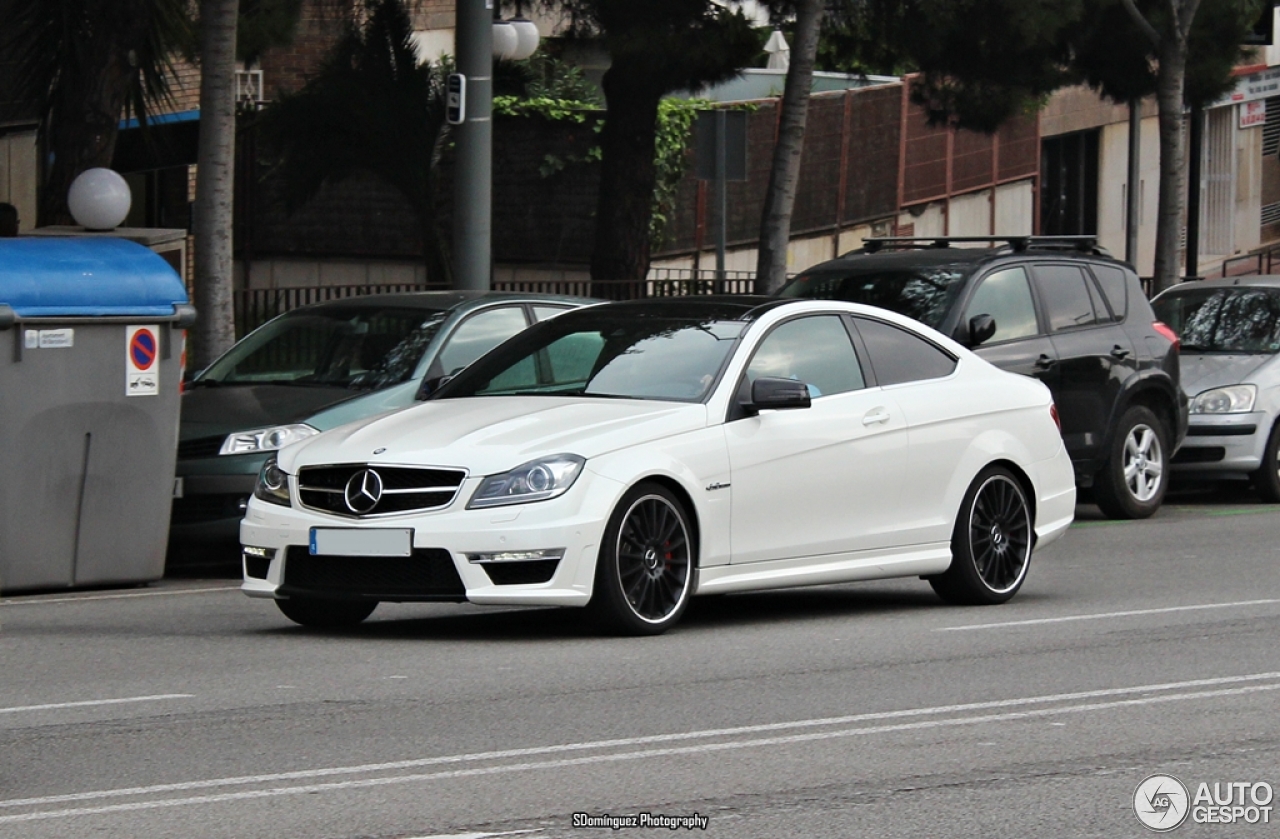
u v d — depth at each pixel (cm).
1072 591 2530
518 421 2048
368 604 2225
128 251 2552
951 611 2338
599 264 4756
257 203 6056
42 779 1409
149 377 2531
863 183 7169
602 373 2202
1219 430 3778
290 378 2867
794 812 1327
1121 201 9119
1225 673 1880
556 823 1290
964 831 1286
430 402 2228
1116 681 1833
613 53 4050
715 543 2086
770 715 1655
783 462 2147
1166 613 2303
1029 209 8394
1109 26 4888
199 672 1859
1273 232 10056
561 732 1580
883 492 2256
